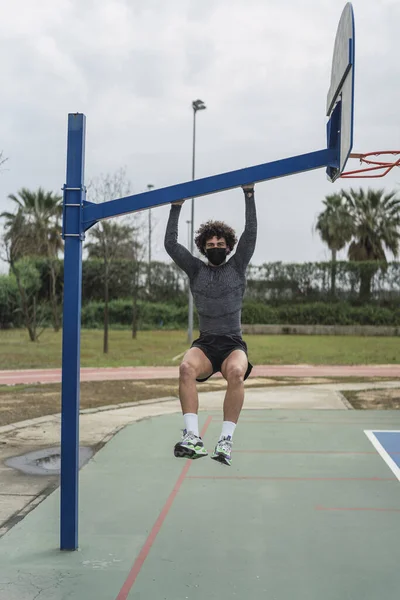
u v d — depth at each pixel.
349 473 7.11
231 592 4.04
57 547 4.84
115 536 5.09
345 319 38.91
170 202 4.84
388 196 44.41
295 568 4.43
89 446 8.43
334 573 4.34
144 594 4.01
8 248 29.36
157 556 4.66
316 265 39.78
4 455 7.96
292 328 38.53
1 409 11.35
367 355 25.50
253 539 5.02
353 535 5.11
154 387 14.98
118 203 4.86
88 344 28.50
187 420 4.32
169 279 39.81
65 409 4.83
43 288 37.72
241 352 4.54
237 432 9.51
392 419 10.66
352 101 4.10
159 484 6.63
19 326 36.53
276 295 40.09
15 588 4.11
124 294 39.44
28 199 44.50
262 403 12.51
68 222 4.89
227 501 6.04
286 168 4.80
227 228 4.72
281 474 7.05
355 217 44.75
